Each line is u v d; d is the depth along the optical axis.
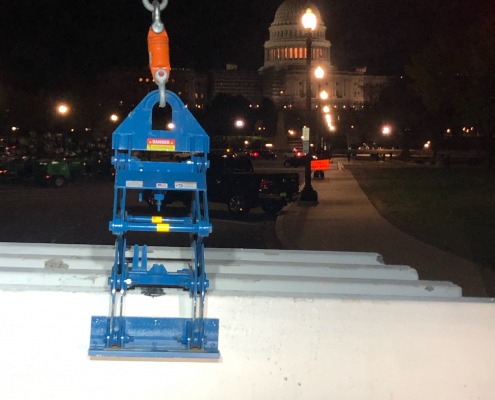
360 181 47.12
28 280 3.83
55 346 3.37
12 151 64.62
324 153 67.31
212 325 3.43
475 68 45.06
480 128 58.81
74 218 23.70
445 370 3.50
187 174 3.55
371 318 3.50
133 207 25.88
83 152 69.12
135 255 3.85
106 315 3.39
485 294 11.27
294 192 26.47
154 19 3.42
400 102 80.75
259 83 197.25
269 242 18.72
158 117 4.43
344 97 187.25
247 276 4.01
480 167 70.06
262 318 3.46
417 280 4.15
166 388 3.39
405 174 55.84
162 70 3.46
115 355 3.31
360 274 4.34
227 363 3.43
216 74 195.88
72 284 3.84
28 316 3.37
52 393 3.36
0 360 3.35
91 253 4.68
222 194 26.16
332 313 3.48
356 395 3.48
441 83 54.88
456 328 3.52
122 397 3.38
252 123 158.75
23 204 29.55
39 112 80.06
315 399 3.46
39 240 17.83
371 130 122.50
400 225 20.84
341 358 3.48
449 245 16.44
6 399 3.35
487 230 19.08
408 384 3.49
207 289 3.64
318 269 4.33
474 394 3.50
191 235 4.34
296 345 3.46
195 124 3.58
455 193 34.06
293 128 155.38
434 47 56.03
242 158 27.59
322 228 20.97
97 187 42.19
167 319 3.41
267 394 3.45
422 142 93.94
